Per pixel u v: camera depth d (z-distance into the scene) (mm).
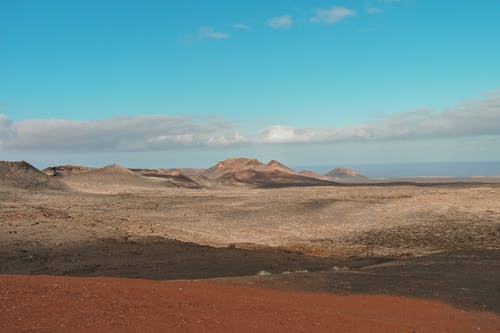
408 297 16266
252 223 56812
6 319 9773
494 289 18203
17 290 12148
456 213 60000
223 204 77188
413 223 54219
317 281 17625
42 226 38969
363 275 19422
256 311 12305
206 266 26453
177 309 11656
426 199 75188
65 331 9320
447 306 15609
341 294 15922
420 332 12164
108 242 34125
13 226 38312
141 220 54781
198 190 127688
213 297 13359
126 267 26109
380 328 12055
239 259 28875
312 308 13438
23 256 28469
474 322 14023
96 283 13953
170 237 41094
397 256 35562
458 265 23406
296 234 49031
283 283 16891
